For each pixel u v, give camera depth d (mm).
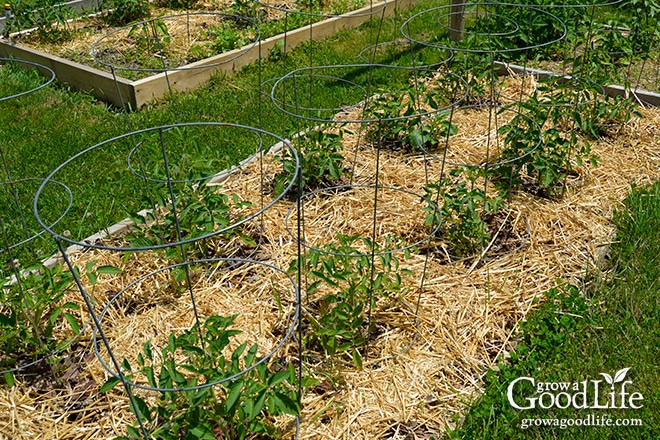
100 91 5961
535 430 2775
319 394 2912
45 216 4199
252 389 2410
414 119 4742
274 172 4641
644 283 3572
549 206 4250
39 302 2955
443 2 8680
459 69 5586
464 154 4930
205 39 6977
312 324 3100
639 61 6586
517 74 6188
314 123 4855
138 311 3408
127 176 4578
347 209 4207
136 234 3600
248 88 6074
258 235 3990
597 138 5027
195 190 3953
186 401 2611
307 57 6832
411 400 2896
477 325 3307
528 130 4383
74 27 7070
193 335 2721
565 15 6535
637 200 4273
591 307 3414
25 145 5051
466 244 3861
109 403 2848
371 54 6910
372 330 3264
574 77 4898
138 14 7285
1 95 5852
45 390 2945
